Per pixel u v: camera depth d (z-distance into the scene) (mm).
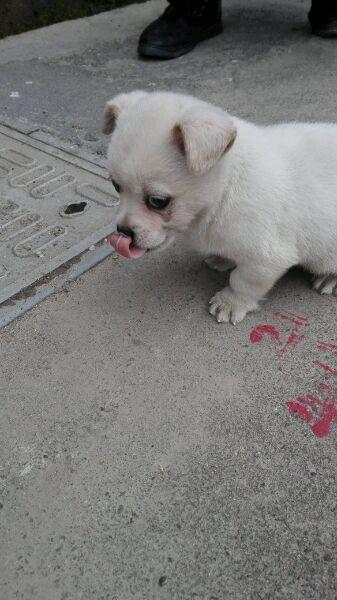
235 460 286
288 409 309
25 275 388
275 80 640
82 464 287
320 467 282
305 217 333
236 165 305
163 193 281
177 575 245
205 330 357
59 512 268
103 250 408
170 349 345
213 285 389
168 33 690
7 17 754
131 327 359
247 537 256
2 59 704
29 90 628
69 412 311
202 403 313
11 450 294
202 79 651
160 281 392
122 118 296
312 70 656
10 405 316
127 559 251
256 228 318
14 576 247
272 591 239
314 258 360
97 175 479
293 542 254
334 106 583
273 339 350
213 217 317
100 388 323
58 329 358
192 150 256
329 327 357
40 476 283
